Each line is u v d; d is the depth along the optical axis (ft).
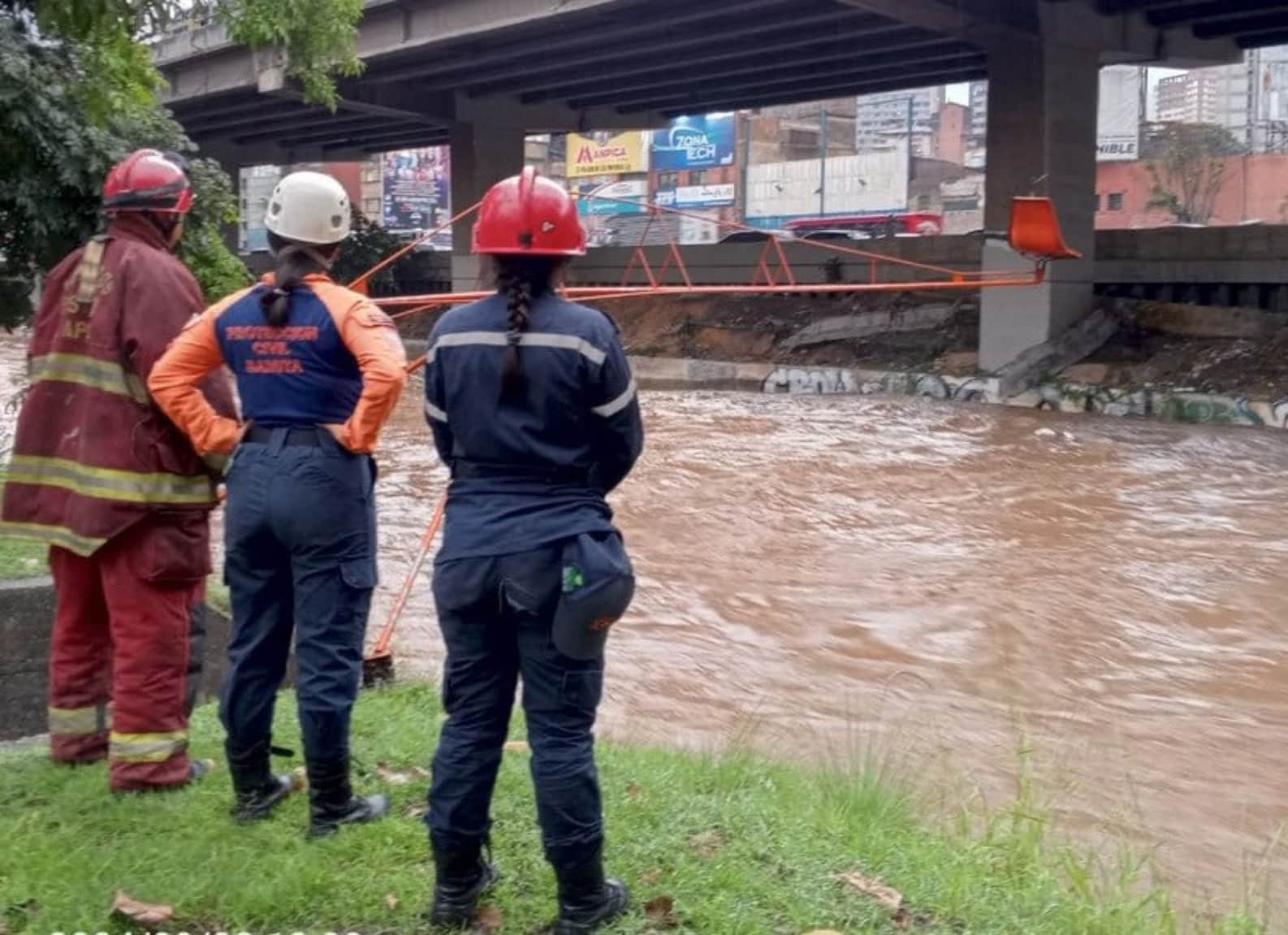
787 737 27.12
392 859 13.47
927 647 35.50
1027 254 64.54
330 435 13.58
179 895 12.48
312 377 13.50
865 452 72.23
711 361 114.52
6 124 33.94
